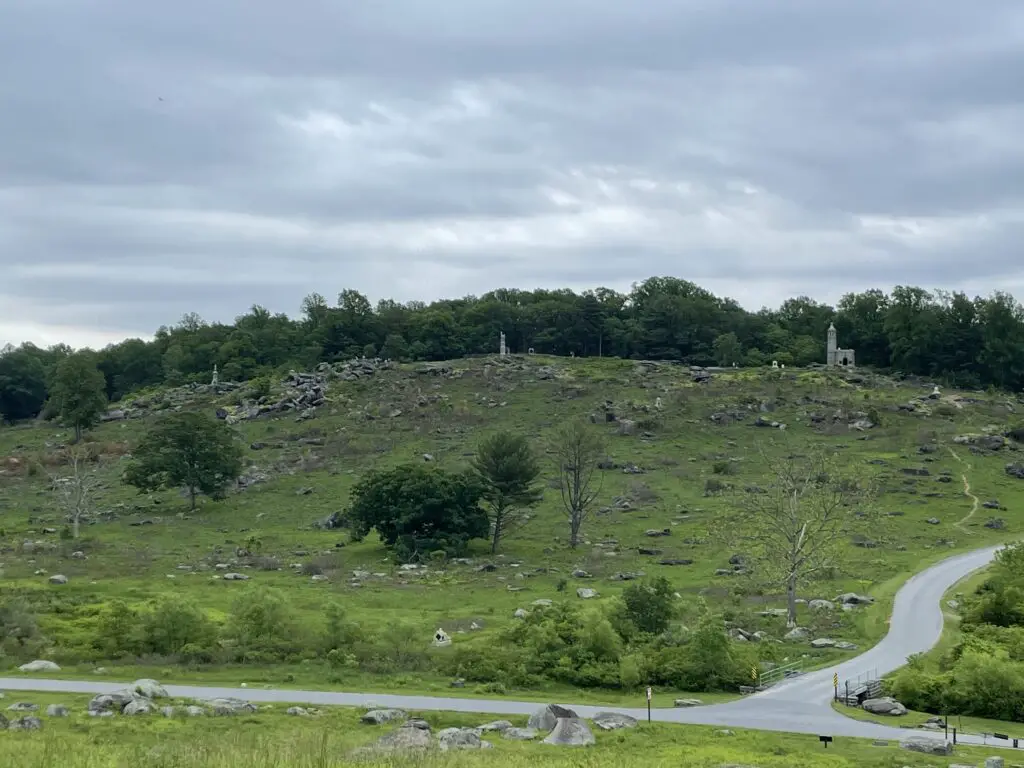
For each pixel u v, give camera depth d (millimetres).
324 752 40750
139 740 50625
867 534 119625
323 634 80188
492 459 126938
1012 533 125750
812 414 177375
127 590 98750
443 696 67562
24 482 170000
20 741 45375
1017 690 67625
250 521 141375
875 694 70000
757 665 75062
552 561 117750
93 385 197000
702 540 121938
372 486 126250
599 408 183625
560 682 73750
